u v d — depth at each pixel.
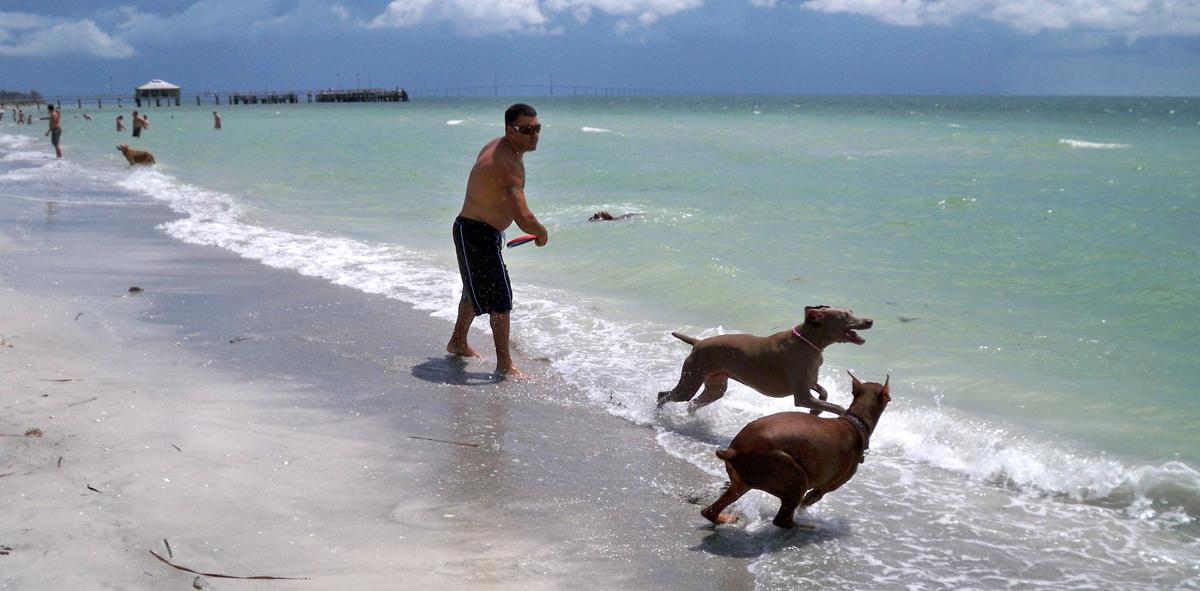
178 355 7.55
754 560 4.36
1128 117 84.50
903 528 4.76
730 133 44.00
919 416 6.27
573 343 8.29
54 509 4.42
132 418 5.76
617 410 6.57
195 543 4.19
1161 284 9.95
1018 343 8.02
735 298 9.45
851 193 17.98
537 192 19.38
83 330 8.16
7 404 5.92
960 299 9.54
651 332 8.57
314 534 4.39
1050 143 35.34
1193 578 4.25
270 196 19.14
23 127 60.84
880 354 7.84
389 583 3.94
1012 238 12.87
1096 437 5.95
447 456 5.55
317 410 6.30
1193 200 16.81
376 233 14.42
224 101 199.38
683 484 5.26
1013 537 4.67
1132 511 4.96
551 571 4.16
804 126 54.41
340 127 54.03
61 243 13.02
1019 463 5.48
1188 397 6.63
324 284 10.56
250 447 5.45
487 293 7.33
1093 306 9.20
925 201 16.58
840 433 4.70
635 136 40.50
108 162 28.78
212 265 11.64
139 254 12.32
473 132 46.53
